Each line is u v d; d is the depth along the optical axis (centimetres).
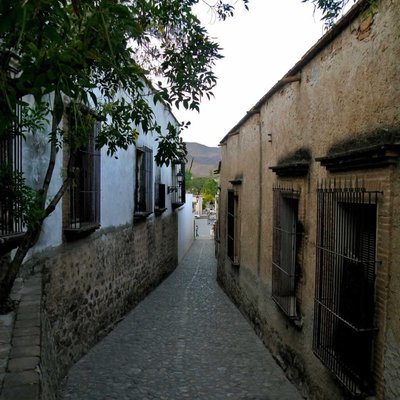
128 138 527
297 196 551
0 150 414
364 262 347
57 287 541
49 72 232
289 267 583
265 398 503
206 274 1529
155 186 1231
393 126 333
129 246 911
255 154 806
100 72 469
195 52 404
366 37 375
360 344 363
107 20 265
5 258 445
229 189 1088
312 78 503
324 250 444
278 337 618
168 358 626
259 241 756
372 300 355
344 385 379
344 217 418
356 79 393
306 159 520
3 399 235
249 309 830
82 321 624
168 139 477
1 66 256
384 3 347
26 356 295
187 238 2367
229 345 698
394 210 328
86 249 650
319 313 446
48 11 209
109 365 588
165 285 1277
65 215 579
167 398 493
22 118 425
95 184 674
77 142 459
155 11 402
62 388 502
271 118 689
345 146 413
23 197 404
